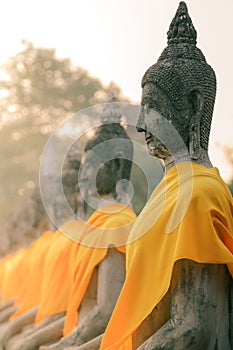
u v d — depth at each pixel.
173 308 7.05
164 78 7.72
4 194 35.00
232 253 7.04
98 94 33.72
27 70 35.47
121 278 10.08
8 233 19.27
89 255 10.38
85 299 10.40
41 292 13.51
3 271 19.36
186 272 7.01
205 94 7.70
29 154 35.50
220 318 7.10
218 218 7.08
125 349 7.52
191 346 6.92
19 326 14.23
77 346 10.16
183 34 7.92
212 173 7.44
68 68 34.47
